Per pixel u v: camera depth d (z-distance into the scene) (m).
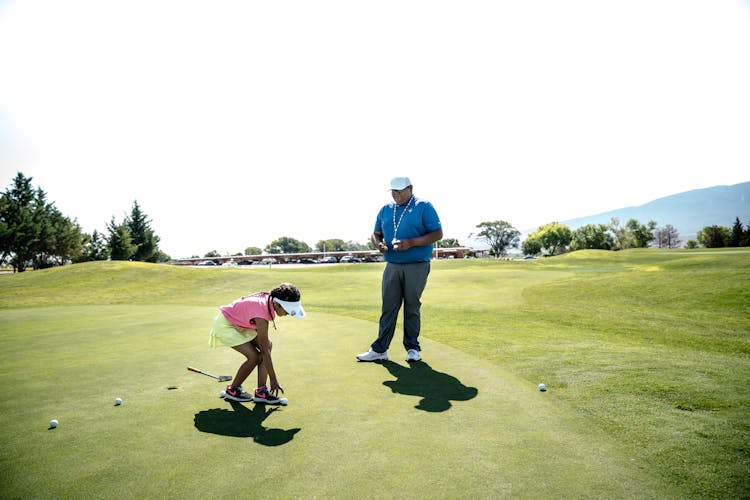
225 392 4.11
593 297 12.46
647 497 2.41
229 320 3.98
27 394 4.30
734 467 2.71
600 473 2.66
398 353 5.84
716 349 6.25
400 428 3.35
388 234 5.83
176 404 3.96
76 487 2.57
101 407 3.91
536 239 117.50
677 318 8.89
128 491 2.52
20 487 2.58
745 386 4.14
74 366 5.36
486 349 6.00
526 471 2.68
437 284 18.66
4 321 9.83
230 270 25.16
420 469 2.72
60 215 67.69
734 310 9.43
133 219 74.62
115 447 3.09
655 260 39.25
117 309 11.84
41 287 20.78
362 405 3.86
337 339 6.65
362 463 2.81
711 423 3.35
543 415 3.57
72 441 3.20
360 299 14.52
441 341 6.62
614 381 4.35
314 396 4.11
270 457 2.92
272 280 21.61
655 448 2.97
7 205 57.16
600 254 45.03
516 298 13.07
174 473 2.72
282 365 5.21
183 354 5.93
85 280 22.11
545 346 6.08
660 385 4.19
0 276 24.09
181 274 23.34
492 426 3.37
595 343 6.30
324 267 38.72
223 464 2.83
